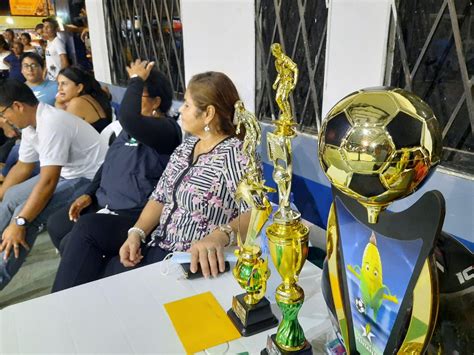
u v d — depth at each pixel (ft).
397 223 1.61
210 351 2.40
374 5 3.59
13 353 2.38
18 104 6.23
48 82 10.97
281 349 2.20
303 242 2.10
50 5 15.34
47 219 6.35
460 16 3.13
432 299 1.49
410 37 3.50
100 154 7.09
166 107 5.91
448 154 3.31
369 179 1.33
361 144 1.28
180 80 7.43
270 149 2.10
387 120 1.27
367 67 3.80
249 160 2.47
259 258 2.50
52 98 10.66
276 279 2.80
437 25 3.29
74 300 2.90
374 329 1.82
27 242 6.14
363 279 1.85
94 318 2.70
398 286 1.65
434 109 3.48
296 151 4.93
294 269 2.13
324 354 2.35
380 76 3.69
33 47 14.29
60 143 6.14
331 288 2.10
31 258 7.29
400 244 1.61
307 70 4.68
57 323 2.65
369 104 1.33
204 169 4.04
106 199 5.61
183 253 3.34
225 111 4.14
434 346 1.74
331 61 4.17
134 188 5.37
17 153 8.56
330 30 4.09
